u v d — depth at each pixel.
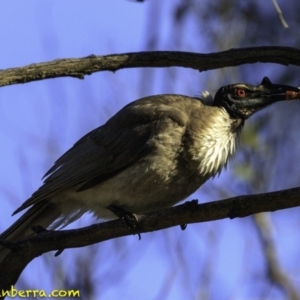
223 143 11.94
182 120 11.67
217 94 12.39
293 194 9.78
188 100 12.31
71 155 12.14
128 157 11.62
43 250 10.55
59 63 10.79
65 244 10.55
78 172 11.85
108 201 11.73
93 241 10.57
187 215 10.23
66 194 12.03
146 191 11.59
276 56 11.08
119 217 11.66
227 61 11.05
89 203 11.95
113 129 11.95
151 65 11.05
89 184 11.76
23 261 10.62
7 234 11.91
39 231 10.84
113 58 10.94
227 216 10.10
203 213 10.15
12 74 10.62
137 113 11.87
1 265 10.64
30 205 11.77
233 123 12.20
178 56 11.02
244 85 12.34
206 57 11.03
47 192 11.78
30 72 10.68
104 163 11.73
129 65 11.01
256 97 12.29
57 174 12.01
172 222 10.34
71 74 10.84
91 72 10.92
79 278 12.88
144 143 11.58
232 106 12.23
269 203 9.87
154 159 11.47
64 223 12.23
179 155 11.53
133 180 11.55
